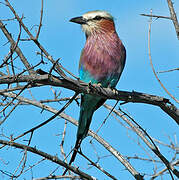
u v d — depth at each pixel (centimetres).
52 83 802
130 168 1012
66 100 1139
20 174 844
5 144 841
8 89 831
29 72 913
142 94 937
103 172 945
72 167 886
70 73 872
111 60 1195
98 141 1076
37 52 853
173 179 941
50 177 884
